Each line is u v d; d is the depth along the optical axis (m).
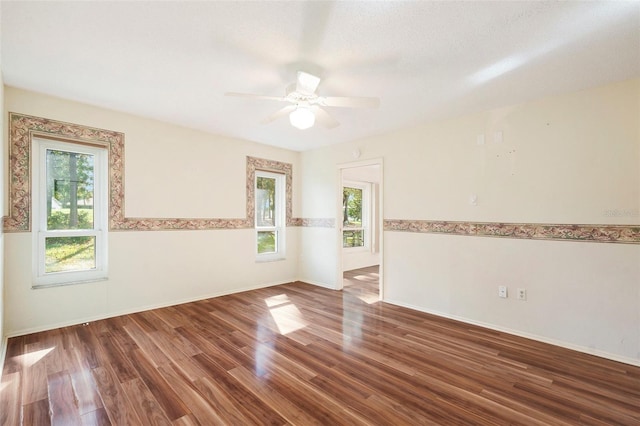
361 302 4.15
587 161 2.70
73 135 3.17
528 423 1.78
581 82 2.59
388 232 4.17
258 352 2.63
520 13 1.72
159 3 1.67
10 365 2.37
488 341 2.90
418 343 2.84
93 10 1.73
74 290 3.22
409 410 1.89
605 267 2.62
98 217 3.45
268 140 4.70
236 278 4.61
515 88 2.72
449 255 3.57
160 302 3.83
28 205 2.96
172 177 3.91
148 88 2.81
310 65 2.33
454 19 1.78
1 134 2.51
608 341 2.60
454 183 3.53
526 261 3.03
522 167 3.05
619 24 1.81
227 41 2.04
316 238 5.22
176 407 1.90
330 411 1.87
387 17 1.77
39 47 2.13
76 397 1.98
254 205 4.85
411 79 2.55
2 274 2.61
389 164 4.17
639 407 1.93
